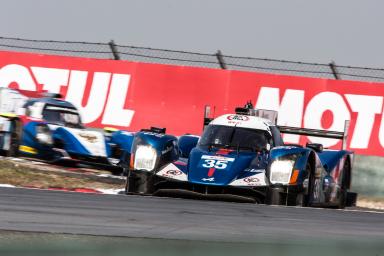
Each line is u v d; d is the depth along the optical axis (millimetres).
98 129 60531
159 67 59750
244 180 35562
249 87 58000
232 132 39688
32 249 17969
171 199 32656
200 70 58938
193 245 18828
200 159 37250
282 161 35562
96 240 19734
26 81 63031
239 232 22438
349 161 44812
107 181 46438
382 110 54750
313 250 18312
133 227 22562
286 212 28844
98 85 60938
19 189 32312
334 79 56344
